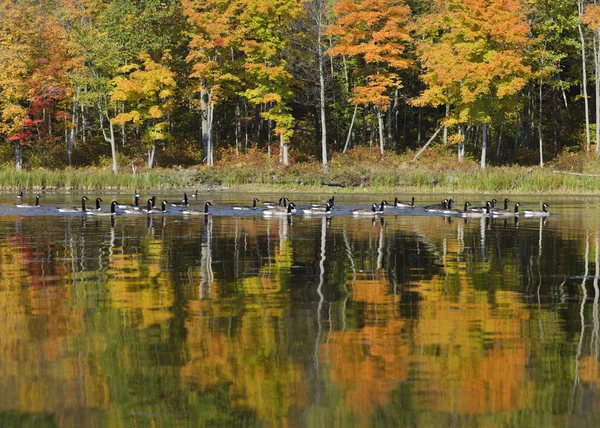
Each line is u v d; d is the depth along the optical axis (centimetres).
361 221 5781
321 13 10906
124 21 11206
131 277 3203
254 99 11000
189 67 11956
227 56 11819
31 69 11294
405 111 13150
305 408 1739
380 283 3077
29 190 9631
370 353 2103
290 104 13600
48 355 2083
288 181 10175
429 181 9781
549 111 13262
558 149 12262
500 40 10056
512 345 2178
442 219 5966
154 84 10894
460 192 9381
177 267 3469
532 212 6219
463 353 2102
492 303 2698
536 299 2766
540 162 10888
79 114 13388
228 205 7244
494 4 10019
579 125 12988
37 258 3741
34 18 11462
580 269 3434
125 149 12356
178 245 4250
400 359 2052
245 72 11244
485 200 8094
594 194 9062
